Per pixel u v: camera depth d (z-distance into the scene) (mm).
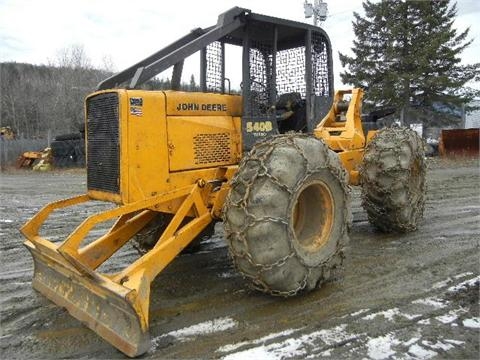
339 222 4000
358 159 5859
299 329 3305
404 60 25078
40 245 3799
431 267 4555
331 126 6133
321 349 3018
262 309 3676
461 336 3141
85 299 3500
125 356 3043
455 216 6871
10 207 9320
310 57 4801
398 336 3156
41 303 3934
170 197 3791
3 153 25391
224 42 4875
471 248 5160
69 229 6836
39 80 39844
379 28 26438
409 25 25500
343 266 4645
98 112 3918
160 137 3885
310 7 20953
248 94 4434
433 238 5641
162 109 3906
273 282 3518
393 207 5551
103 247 4066
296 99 4914
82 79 37219
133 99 3725
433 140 22641
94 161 4023
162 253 3520
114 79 4336
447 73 25719
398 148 5504
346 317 3469
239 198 3523
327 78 5148
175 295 4027
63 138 21047
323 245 3889
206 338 3219
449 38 25125
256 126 4488
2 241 6230
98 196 4008
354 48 27172
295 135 3832
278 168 3520
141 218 4297
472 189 9641
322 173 3811
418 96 26000
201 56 4703
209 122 4230
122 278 3184
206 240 5707
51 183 14398
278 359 2912
